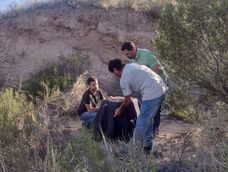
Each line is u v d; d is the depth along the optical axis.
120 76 7.58
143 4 18.30
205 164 4.71
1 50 19.38
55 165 4.82
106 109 7.61
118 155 4.84
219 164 4.58
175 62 8.82
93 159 4.62
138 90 7.19
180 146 5.86
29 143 5.58
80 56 16.84
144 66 7.30
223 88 8.60
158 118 7.35
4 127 5.92
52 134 5.79
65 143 5.44
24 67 18.66
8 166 5.16
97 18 18.52
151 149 5.93
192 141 5.68
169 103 9.46
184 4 8.65
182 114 9.78
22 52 19.17
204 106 8.50
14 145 5.47
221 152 4.83
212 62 8.61
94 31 18.42
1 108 6.39
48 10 19.80
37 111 6.48
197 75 8.72
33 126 5.83
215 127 5.69
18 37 19.61
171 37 8.78
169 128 9.34
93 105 9.16
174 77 8.91
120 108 7.39
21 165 5.07
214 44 8.39
